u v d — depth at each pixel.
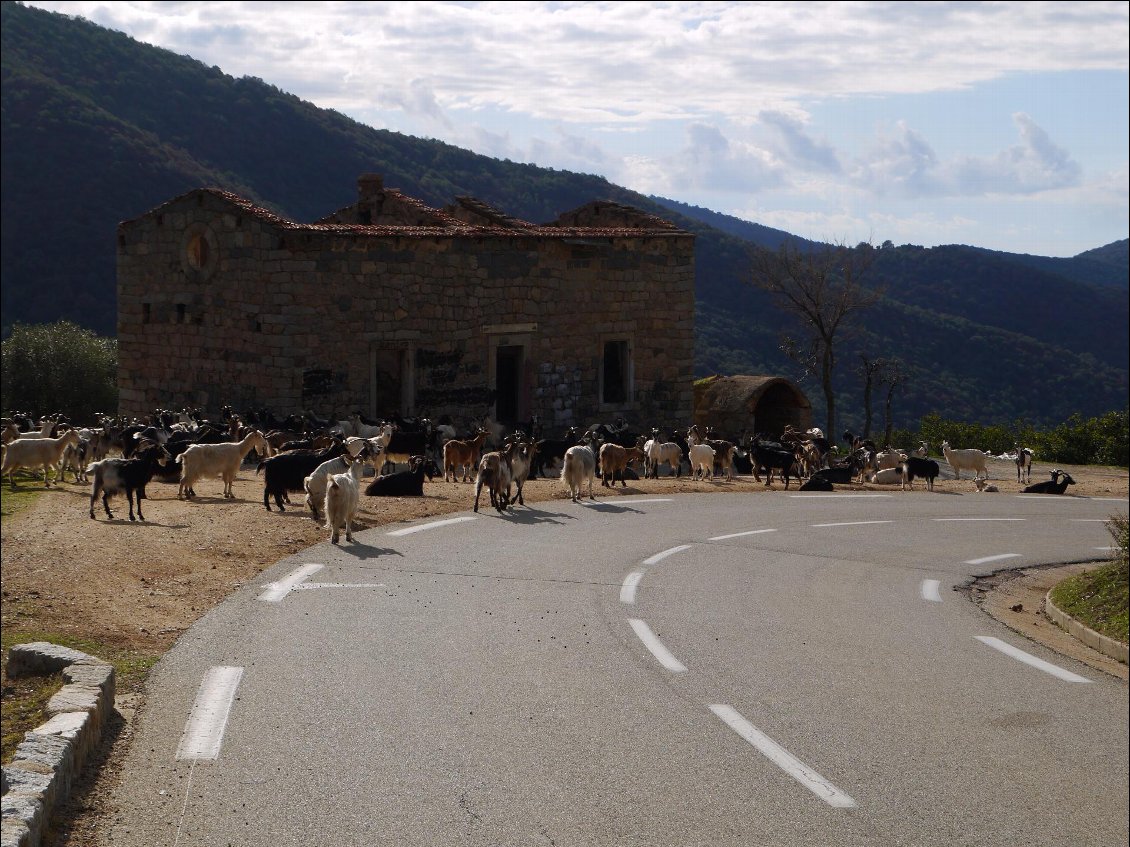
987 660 12.21
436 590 13.80
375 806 7.25
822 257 57.75
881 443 51.25
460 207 43.38
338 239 32.06
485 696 9.63
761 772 8.20
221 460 20.20
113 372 55.00
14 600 11.82
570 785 7.76
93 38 115.25
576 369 39.06
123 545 14.92
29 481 22.34
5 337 71.81
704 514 22.92
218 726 8.53
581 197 118.19
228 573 14.02
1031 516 26.14
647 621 12.82
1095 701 10.77
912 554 19.72
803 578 16.53
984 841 7.25
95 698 8.18
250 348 32.16
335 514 16.47
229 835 6.74
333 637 11.27
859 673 11.19
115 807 7.05
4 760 7.71
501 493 21.03
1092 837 7.42
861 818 7.48
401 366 34.25
